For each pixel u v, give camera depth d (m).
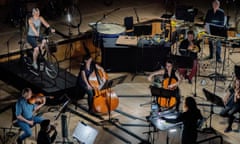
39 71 12.99
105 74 11.90
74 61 14.57
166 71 11.59
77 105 12.15
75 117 11.65
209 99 11.57
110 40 14.12
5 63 13.48
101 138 10.88
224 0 18.33
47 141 9.59
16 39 14.45
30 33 12.84
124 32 14.59
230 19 16.70
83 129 9.66
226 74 13.82
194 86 13.13
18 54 13.83
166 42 14.06
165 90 10.52
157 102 11.36
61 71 13.22
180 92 12.01
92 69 11.78
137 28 13.52
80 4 17.55
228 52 15.21
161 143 10.73
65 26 15.50
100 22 15.14
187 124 9.92
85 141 9.55
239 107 10.96
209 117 11.66
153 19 16.38
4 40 14.33
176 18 14.65
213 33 12.81
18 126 10.46
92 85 11.62
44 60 12.97
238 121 11.61
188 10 14.91
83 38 14.93
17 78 12.83
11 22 15.34
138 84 13.32
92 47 15.17
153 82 12.09
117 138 10.91
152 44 13.82
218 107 12.14
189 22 14.74
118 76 13.76
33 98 10.62
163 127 10.09
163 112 10.79
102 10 17.12
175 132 11.06
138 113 11.88
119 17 16.56
